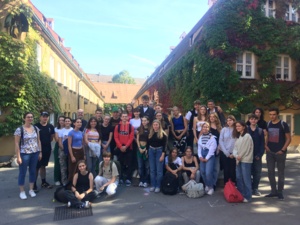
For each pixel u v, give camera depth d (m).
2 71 10.53
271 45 14.18
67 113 21.69
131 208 5.67
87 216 5.25
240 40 13.58
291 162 11.24
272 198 6.29
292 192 6.77
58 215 5.30
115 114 7.83
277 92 13.76
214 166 6.91
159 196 6.48
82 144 6.95
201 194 6.37
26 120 6.34
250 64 13.94
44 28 13.27
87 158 7.06
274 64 13.91
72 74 24.45
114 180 6.54
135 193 6.73
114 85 68.44
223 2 13.59
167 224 4.84
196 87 13.80
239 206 5.74
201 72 13.44
